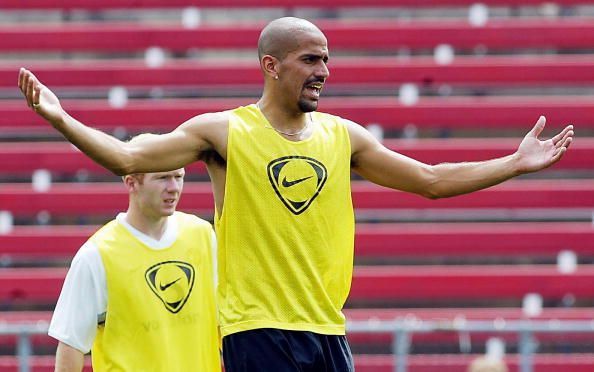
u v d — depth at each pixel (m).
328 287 16.34
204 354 21.09
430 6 51.81
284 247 16.06
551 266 46.44
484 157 46.38
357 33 50.44
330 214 16.27
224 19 54.97
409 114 47.94
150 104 49.56
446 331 31.03
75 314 20.48
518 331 30.98
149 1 51.41
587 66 48.94
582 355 41.16
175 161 15.99
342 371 16.41
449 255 45.50
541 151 16.64
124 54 54.41
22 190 45.84
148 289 20.64
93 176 48.97
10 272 43.62
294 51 16.00
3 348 43.19
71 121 14.97
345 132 16.66
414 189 16.91
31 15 55.19
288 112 16.25
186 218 21.52
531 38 50.38
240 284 16.12
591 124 48.00
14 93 51.38
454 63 49.34
